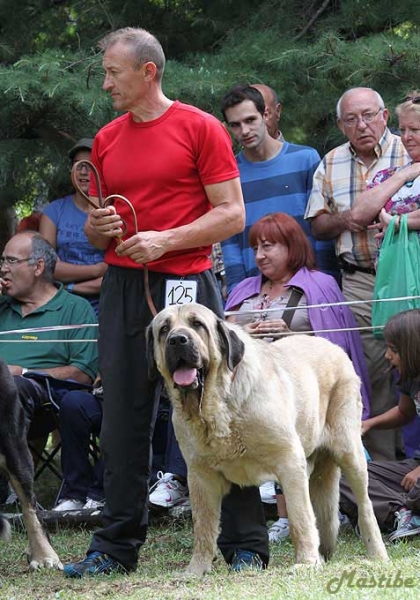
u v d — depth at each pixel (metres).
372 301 8.59
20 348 9.50
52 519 8.70
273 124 10.22
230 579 5.98
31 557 7.37
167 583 6.12
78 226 10.46
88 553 6.65
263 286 9.05
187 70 11.27
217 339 6.15
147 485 6.57
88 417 9.09
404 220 8.51
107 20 12.91
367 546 6.98
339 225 9.12
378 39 11.02
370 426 8.47
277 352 6.77
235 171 6.39
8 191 12.46
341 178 9.30
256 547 6.60
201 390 6.12
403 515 7.77
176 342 5.95
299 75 11.52
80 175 10.49
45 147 12.20
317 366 6.96
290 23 12.16
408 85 11.08
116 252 6.20
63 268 10.29
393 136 9.34
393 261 8.54
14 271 9.54
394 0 11.55
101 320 6.54
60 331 9.55
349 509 8.09
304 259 8.87
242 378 6.16
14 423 7.42
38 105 11.55
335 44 11.05
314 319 8.65
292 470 6.23
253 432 6.18
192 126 6.32
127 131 6.44
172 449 8.88
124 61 6.21
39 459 10.62
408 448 8.91
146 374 6.43
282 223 8.86
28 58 11.12
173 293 6.40
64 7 12.97
